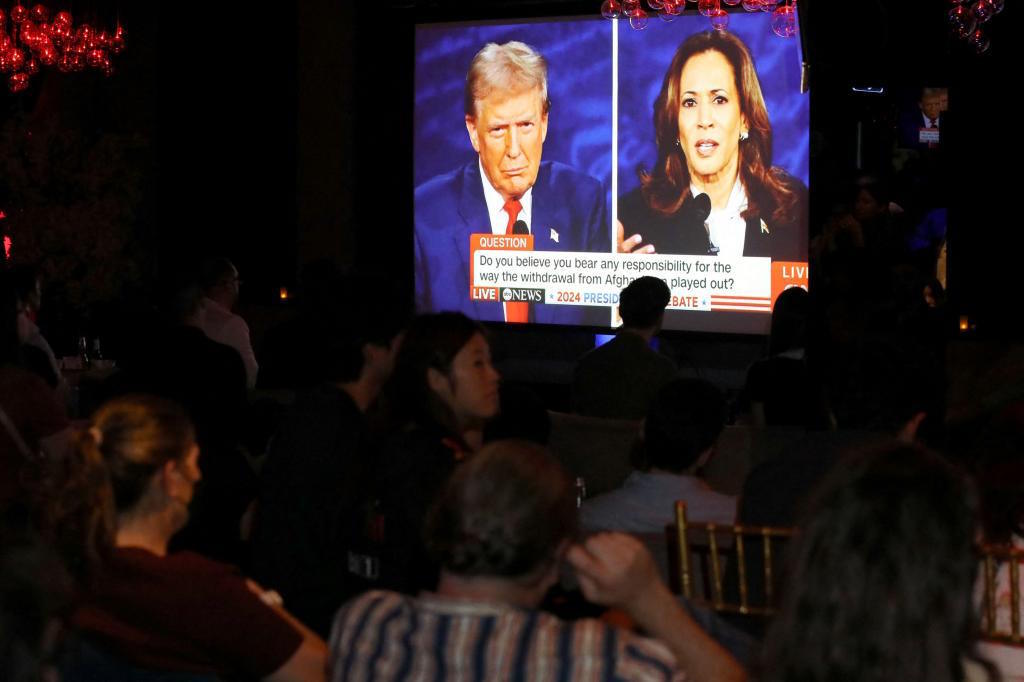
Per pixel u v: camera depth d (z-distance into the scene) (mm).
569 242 9789
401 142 10453
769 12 8883
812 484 2619
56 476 2186
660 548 2971
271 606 2359
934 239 8344
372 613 1773
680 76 9289
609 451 4523
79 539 2150
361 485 2930
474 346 2857
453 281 10305
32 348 5152
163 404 2369
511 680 1653
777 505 2650
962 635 1425
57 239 9992
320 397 3000
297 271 10977
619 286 9625
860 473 1474
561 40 9695
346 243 10852
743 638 1914
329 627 2857
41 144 10055
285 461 2938
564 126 9734
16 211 10094
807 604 1436
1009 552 2086
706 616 1943
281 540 2881
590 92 9609
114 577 2230
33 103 11156
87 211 10148
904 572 1397
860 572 1407
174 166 11266
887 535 1411
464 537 1735
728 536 2912
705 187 9266
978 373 7336
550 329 9922
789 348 5027
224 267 6707
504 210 10031
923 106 8391
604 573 1710
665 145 9383
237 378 3965
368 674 1711
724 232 9234
